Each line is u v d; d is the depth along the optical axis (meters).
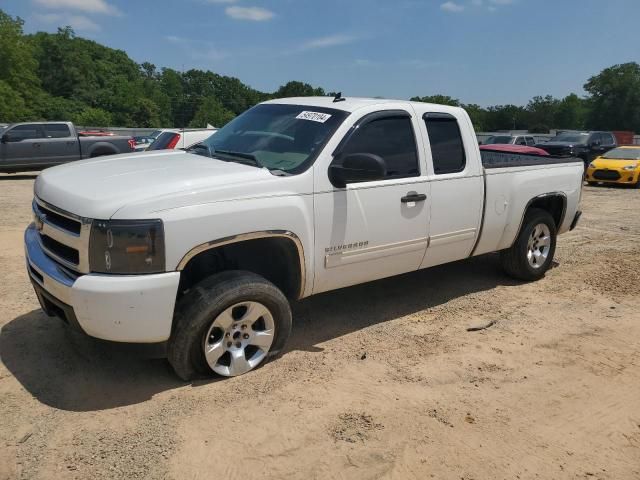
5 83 72.38
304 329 4.83
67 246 3.51
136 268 3.31
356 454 3.11
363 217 4.37
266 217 3.77
